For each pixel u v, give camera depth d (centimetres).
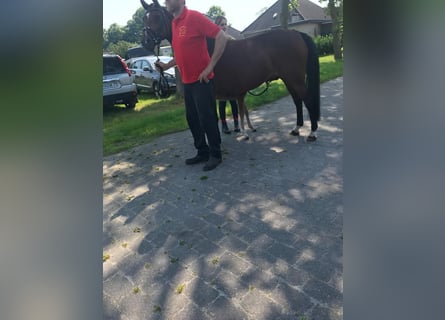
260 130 479
